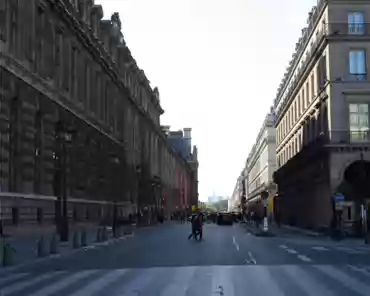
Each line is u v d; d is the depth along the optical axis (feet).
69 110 141.49
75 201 143.33
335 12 164.55
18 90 106.32
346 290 46.29
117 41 218.38
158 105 332.19
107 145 189.88
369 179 158.71
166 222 331.36
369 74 162.50
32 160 113.29
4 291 48.60
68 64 144.56
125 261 75.56
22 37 111.14
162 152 351.87
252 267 65.77
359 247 104.88
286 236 152.15
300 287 48.26
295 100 232.12
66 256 83.87
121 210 207.21
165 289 47.78
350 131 161.89
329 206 161.58
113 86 204.74
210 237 145.89
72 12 145.48
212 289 47.44
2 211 96.07
